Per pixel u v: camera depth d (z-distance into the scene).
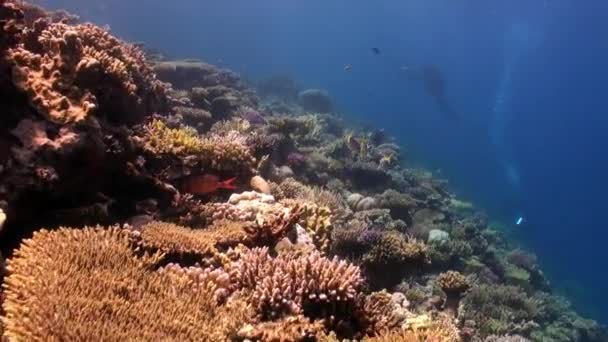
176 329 3.62
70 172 4.93
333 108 37.53
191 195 6.45
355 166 15.89
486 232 20.31
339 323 4.35
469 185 32.62
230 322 3.90
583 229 36.16
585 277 28.11
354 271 4.68
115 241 4.41
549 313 15.23
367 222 12.17
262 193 7.74
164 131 7.15
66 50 5.50
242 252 5.37
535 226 32.50
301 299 4.33
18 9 5.27
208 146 7.38
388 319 4.90
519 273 15.96
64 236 4.26
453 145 44.00
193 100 15.03
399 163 23.61
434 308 9.15
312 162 14.72
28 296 3.35
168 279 4.27
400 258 9.05
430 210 16.42
